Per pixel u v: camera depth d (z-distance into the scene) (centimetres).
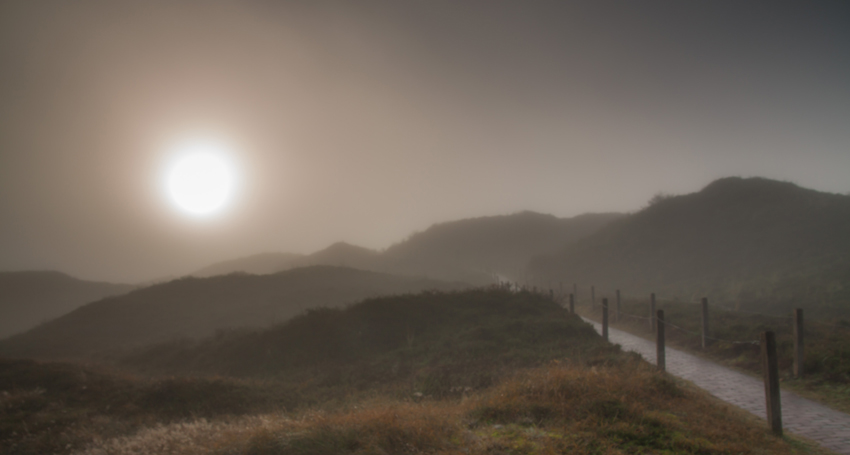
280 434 550
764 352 671
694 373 1122
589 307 2862
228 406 1083
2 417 978
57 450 776
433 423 559
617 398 638
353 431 528
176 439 696
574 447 479
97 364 1920
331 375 1395
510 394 695
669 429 554
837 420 742
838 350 1056
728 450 504
